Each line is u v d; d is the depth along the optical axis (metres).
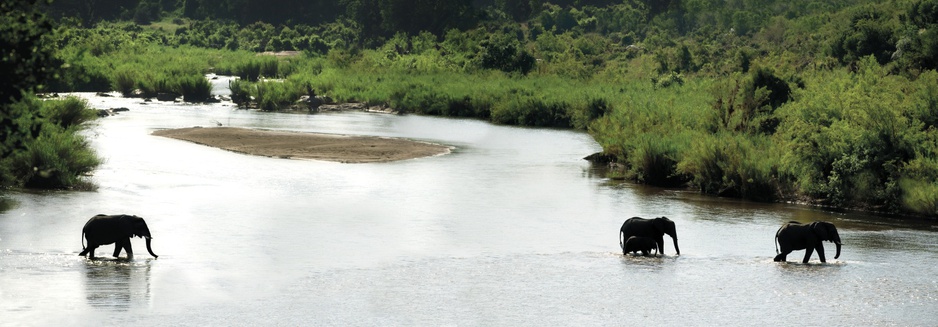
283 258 31.23
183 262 30.11
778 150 50.97
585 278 28.64
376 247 33.50
